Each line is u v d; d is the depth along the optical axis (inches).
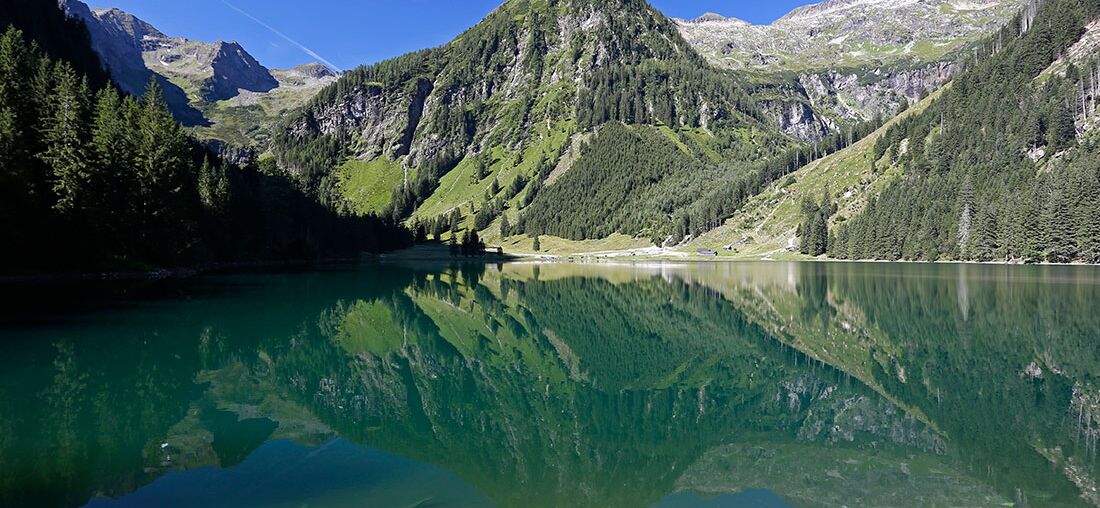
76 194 2518.5
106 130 2773.1
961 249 5241.1
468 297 2628.0
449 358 1314.0
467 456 667.4
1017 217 4726.9
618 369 1210.6
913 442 732.0
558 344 1502.2
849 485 579.2
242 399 904.9
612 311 2156.7
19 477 579.8
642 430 788.6
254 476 588.7
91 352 1187.3
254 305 2010.3
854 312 2023.9
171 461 628.1
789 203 7760.8
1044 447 704.4
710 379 1113.4
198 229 3582.7
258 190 4665.4
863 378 1100.5
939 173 6338.6
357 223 7135.8
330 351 1328.7
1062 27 7317.9
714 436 761.0
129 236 2915.8
